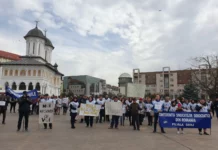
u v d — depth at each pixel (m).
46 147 8.34
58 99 25.92
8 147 8.22
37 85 74.69
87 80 160.25
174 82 111.69
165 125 13.15
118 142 9.66
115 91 186.88
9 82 74.94
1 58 113.81
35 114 24.67
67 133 11.91
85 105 15.11
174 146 9.03
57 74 94.62
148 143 9.58
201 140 10.64
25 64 74.19
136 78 122.50
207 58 44.00
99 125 16.31
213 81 44.06
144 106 17.67
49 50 94.25
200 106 14.13
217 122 20.39
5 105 15.22
